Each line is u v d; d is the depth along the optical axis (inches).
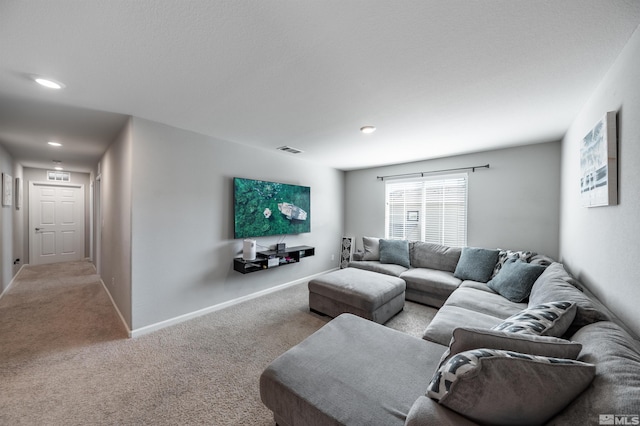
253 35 51.6
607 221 61.3
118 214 115.3
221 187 126.5
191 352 86.6
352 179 208.5
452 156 156.8
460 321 73.6
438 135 116.7
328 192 195.5
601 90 67.3
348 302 106.9
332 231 200.5
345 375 50.0
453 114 92.2
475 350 35.5
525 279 95.5
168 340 94.6
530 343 38.8
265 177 147.7
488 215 143.9
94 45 54.5
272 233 150.0
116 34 51.1
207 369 77.4
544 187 127.3
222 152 126.5
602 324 46.3
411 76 67.0
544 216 127.4
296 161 167.8
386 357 55.9
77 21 47.3
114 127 107.3
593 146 68.3
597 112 70.3
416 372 51.0
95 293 145.0
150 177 101.2
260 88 74.0
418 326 107.5
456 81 69.3
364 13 45.3
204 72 65.6
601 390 30.1
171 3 43.2
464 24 47.8
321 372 50.9
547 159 126.3
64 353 85.2
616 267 56.2
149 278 101.2
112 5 43.6
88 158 167.2
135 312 97.5
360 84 71.4
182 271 111.6
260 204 142.9
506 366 32.0
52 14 45.4
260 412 61.1
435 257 150.6
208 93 77.1
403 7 43.9
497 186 140.9
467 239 151.3
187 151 112.8
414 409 34.5
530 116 93.2
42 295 142.3
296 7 44.0
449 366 34.7
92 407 61.9
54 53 57.1
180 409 61.7
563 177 113.7
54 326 105.0
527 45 53.8
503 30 49.3
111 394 66.4
